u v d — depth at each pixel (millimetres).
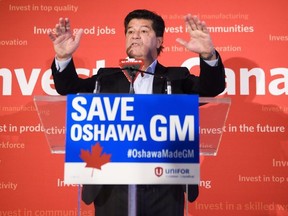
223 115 1715
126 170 1568
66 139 1589
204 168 3186
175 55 3311
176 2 3371
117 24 3361
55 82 2199
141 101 1607
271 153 3178
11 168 3182
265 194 3148
